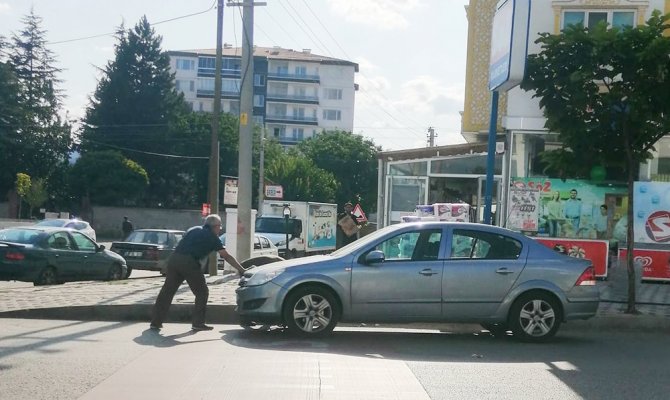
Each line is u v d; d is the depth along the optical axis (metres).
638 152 13.32
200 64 102.25
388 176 27.19
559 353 10.01
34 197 55.75
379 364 8.77
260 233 28.23
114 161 59.00
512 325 10.80
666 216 19.02
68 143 65.81
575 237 19.66
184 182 68.69
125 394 7.00
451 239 10.87
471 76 23.20
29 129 63.09
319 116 104.88
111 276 20.59
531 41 20.28
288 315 10.44
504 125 20.56
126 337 10.39
